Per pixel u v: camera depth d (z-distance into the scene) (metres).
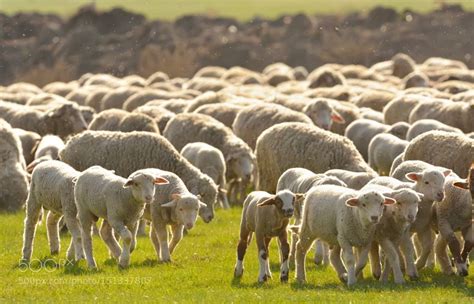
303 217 16.70
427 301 14.53
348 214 15.85
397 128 27.41
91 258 17.89
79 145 21.78
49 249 19.83
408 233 16.84
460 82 43.53
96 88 45.03
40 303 14.96
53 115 32.00
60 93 47.75
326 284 16.36
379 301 14.52
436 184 16.97
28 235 18.78
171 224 18.64
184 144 26.81
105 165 21.42
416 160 20.34
